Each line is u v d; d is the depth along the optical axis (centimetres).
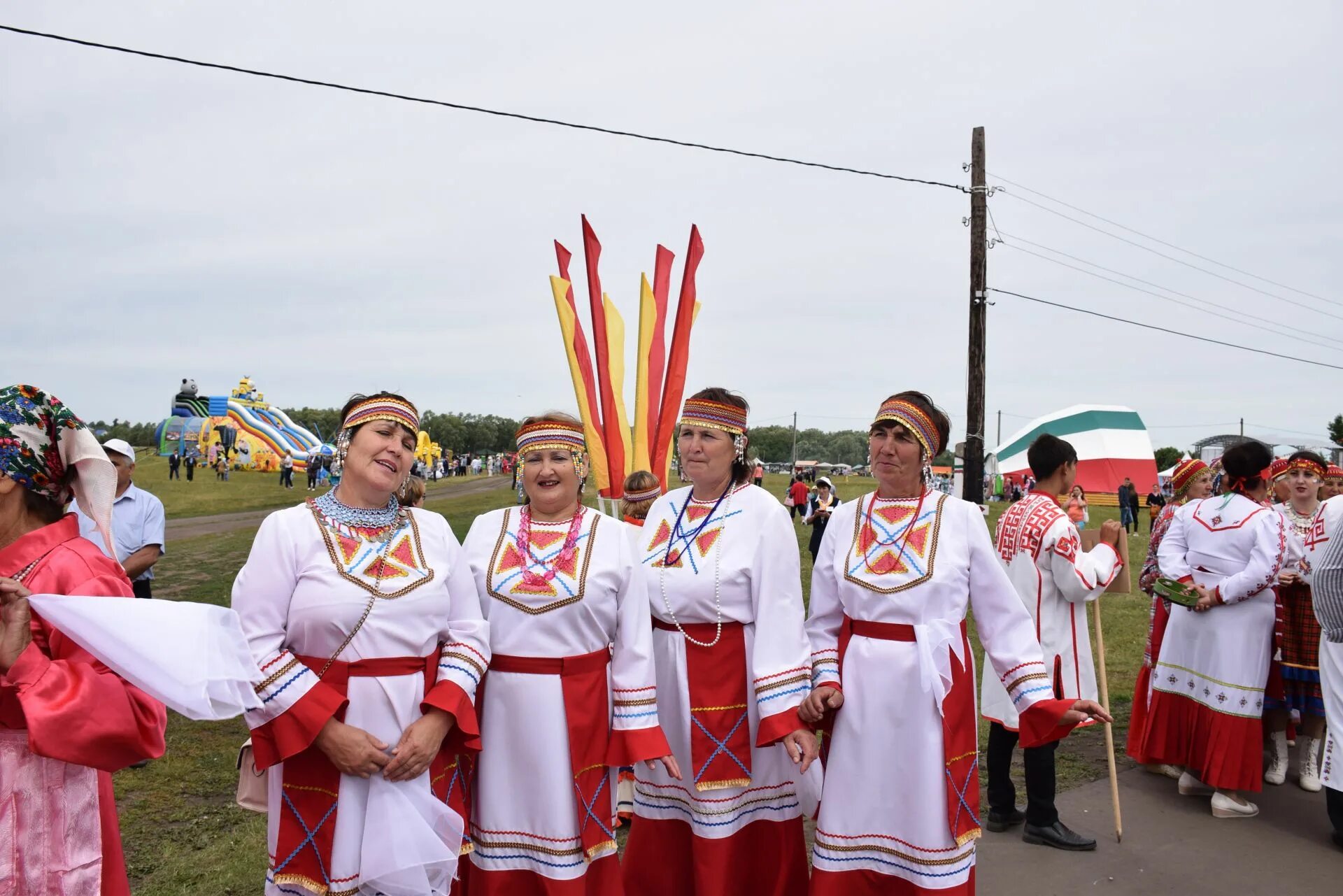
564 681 319
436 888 281
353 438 295
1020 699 335
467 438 9994
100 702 219
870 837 335
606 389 906
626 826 489
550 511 338
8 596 215
